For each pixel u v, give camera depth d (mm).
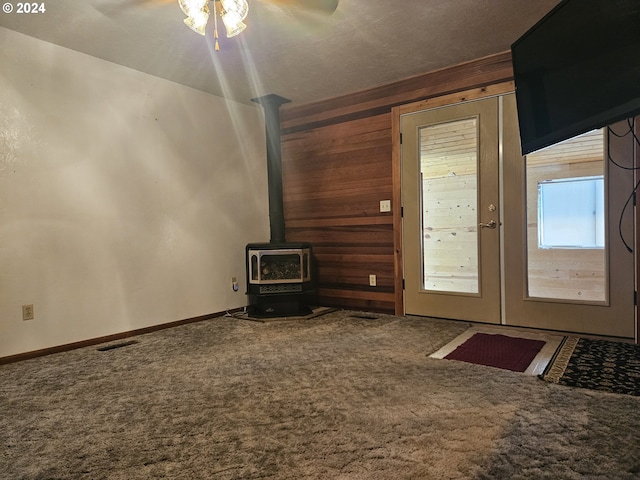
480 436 1596
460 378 2219
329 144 4316
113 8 2461
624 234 2854
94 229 3160
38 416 1877
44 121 2891
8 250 2719
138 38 2869
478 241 3430
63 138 2988
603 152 2916
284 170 4680
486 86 3355
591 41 1795
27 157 2809
